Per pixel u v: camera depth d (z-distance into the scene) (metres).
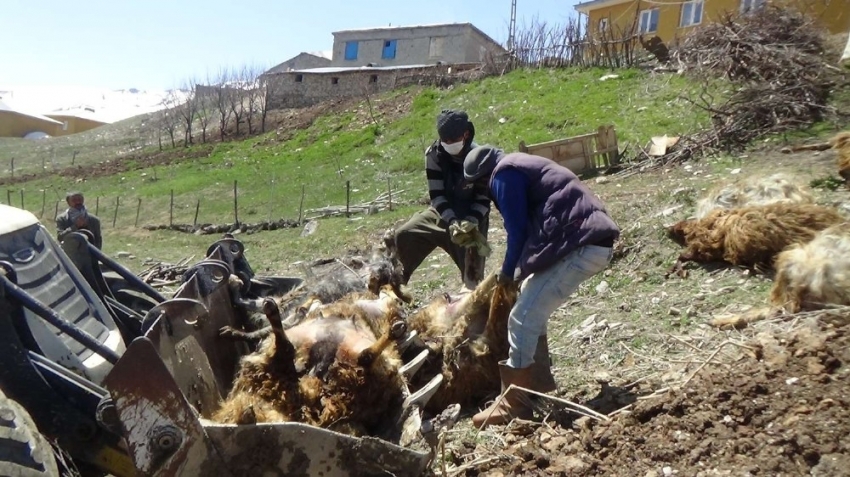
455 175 5.39
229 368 4.04
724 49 15.23
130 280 4.53
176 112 36.59
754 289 5.80
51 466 2.65
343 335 3.75
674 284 6.38
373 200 15.30
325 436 2.90
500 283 4.30
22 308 3.27
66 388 3.14
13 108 49.31
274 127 30.28
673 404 3.74
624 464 3.49
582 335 5.62
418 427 3.35
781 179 6.99
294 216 15.90
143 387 2.65
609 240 4.11
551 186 4.14
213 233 15.92
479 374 4.64
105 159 31.17
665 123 14.08
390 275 5.56
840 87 12.49
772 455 3.19
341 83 32.28
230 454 2.79
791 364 3.79
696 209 7.45
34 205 22.41
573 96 18.58
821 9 19.45
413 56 39.47
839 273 4.87
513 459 3.75
